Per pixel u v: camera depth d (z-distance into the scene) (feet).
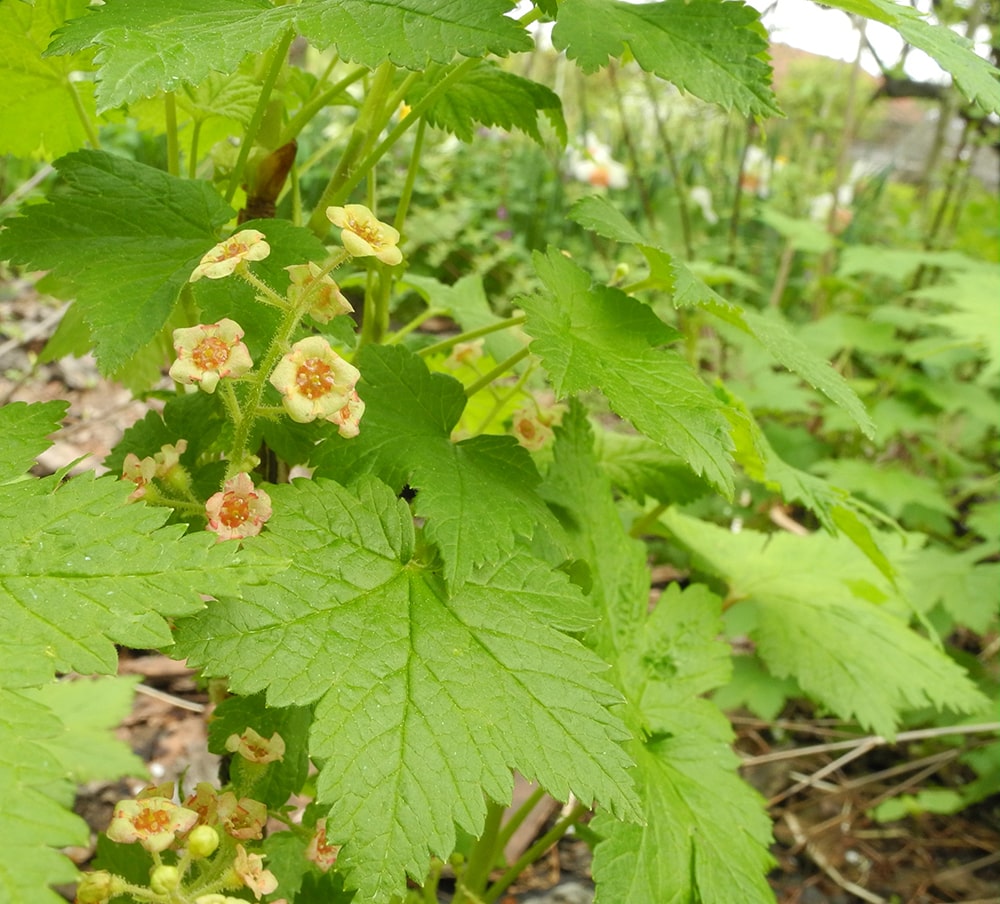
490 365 0.86
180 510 0.45
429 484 0.45
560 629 0.44
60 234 0.45
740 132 2.49
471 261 2.05
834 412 1.60
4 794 0.26
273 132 0.57
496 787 0.38
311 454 0.47
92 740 0.78
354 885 0.34
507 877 0.70
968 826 1.20
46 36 0.54
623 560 0.62
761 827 0.59
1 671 0.30
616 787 0.40
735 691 1.13
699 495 0.74
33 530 0.34
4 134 0.63
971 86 0.46
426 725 0.38
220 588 0.34
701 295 0.52
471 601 0.43
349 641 0.40
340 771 0.36
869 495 1.48
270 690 0.37
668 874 0.51
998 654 1.41
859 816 1.19
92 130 0.60
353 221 0.41
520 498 0.48
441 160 2.24
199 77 0.34
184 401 0.54
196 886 0.40
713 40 0.48
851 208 2.37
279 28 0.36
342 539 0.43
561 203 2.30
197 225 0.48
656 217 2.33
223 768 0.58
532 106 0.64
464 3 0.38
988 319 1.39
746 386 1.63
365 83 0.66
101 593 0.33
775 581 0.95
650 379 0.49
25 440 0.39
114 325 0.42
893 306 1.84
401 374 0.52
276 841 0.60
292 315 0.41
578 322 0.51
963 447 1.82
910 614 0.98
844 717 0.83
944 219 2.46
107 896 0.35
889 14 0.47
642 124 2.64
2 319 1.71
